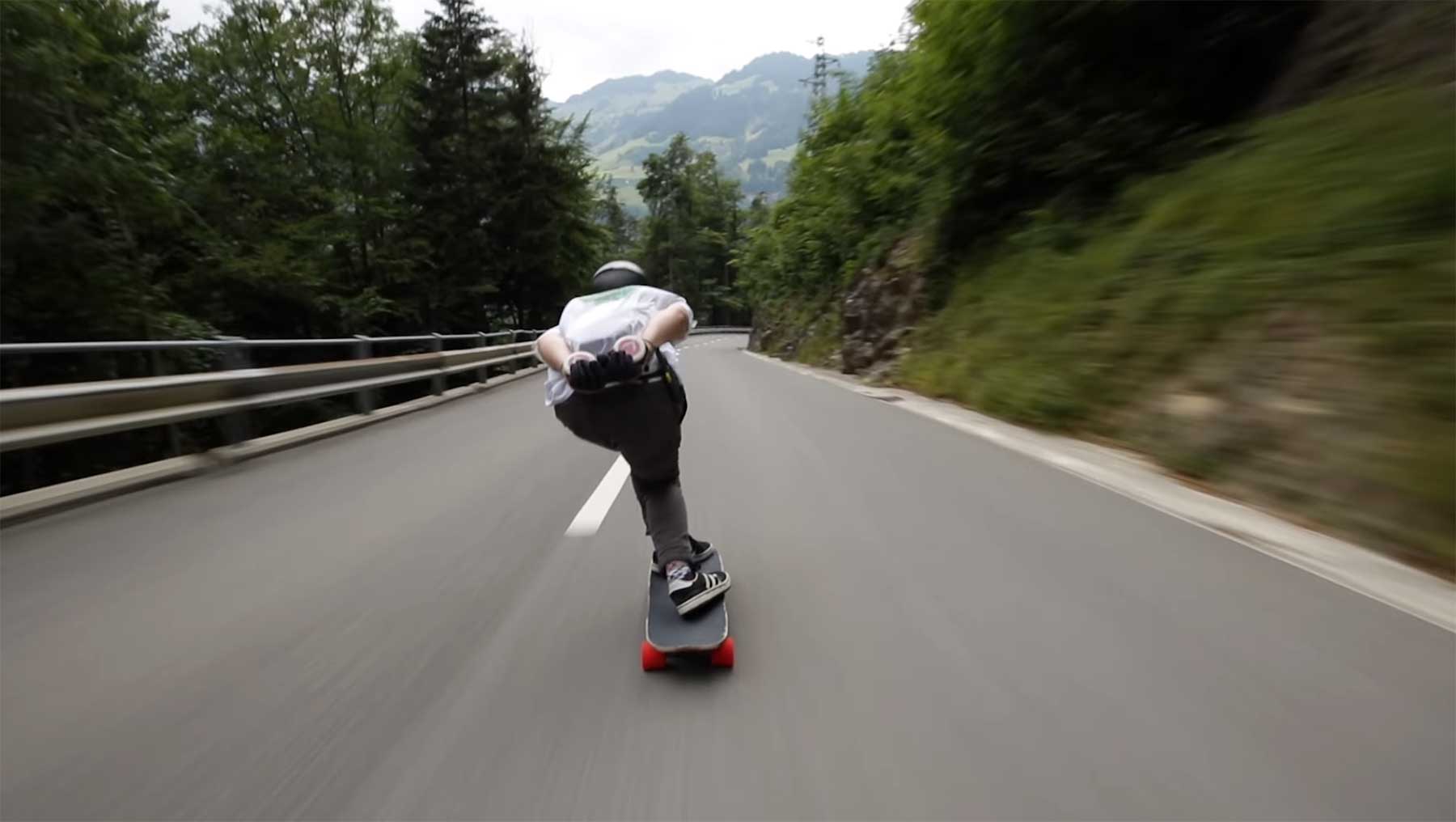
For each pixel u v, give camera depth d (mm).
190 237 26047
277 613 4113
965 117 16609
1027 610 3979
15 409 6246
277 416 25234
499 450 9148
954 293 17016
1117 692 3131
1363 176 7340
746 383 18359
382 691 3236
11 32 15727
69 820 2424
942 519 5734
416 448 9438
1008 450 8570
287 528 5812
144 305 18875
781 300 41500
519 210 39594
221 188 28969
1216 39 12539
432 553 5129
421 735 2893
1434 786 2494
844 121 30641
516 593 4355
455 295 38219
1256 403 6711
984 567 4648
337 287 33312
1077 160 13859
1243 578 4438
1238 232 8688
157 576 4742
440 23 37719
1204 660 3395
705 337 76250
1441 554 4535
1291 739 2770
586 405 3461
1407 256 6191
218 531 5766
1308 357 6484
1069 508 6035
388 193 37469
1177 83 13180
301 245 31281
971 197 17078
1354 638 3605
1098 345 9758
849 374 21984
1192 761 2648
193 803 2506
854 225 26953
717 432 9945
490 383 18922
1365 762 2627
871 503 6195
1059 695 3111
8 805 2498
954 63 16234
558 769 2668
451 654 3586
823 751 2748
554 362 3436
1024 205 16109
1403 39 8906
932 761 2680
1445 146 6625
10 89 15781
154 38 27500
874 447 8797
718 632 3326
